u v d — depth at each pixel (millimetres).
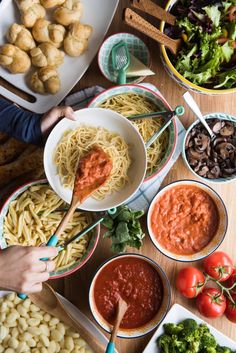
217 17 959
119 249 968
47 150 878
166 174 1045
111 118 907
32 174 997
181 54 980
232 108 1063
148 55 1033
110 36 1019
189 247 1027
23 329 1010
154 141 1004
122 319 1018
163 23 960
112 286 1013
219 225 1021
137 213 945
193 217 1024
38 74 985
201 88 961
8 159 992
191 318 1021
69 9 982
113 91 979
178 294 1051
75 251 983
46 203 978
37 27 973
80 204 853
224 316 1055
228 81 988
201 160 1015
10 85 1020
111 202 895
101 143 907
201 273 1032
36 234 974
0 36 997
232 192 1061
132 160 923
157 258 1044
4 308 1004
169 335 1014
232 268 1036
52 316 1028
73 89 1044
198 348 1007
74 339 1019
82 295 1027
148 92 987
